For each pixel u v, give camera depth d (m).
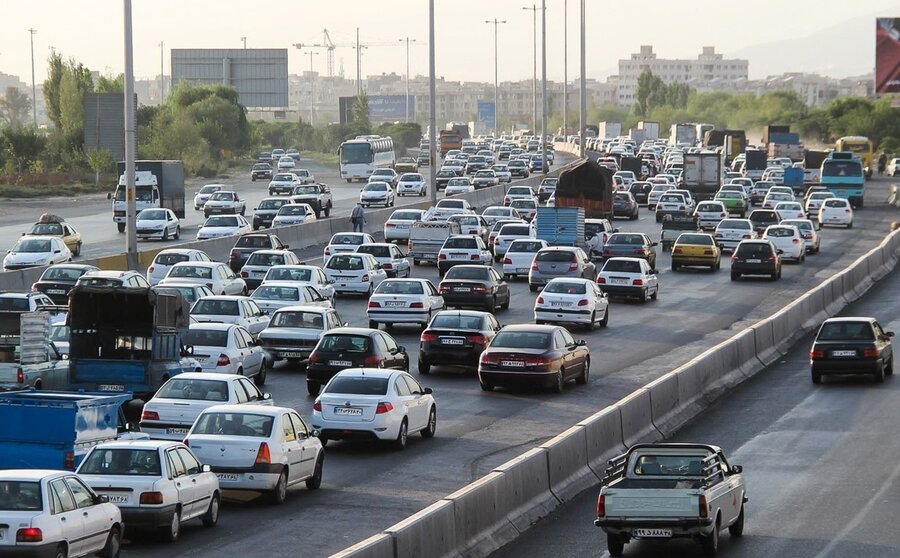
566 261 152.00
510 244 173.38
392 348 91.31
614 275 145.75
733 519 54.16
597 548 53.81
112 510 49.34
